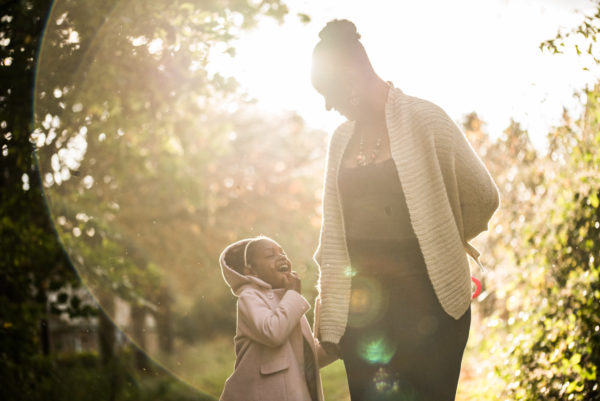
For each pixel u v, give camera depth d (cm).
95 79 827
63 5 775
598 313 515
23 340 849
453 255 323
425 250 319
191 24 853
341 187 348
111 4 789
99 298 1155
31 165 829
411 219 321
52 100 805
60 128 842
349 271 344
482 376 760
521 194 748
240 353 372
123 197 1339
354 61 344
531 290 675
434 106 336
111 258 1140
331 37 347
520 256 718
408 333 324
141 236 1480
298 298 368
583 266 578
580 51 543
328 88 346
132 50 827
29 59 783
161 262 1619
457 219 336
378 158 339
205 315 2028
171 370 1576
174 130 1141
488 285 835
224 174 2009
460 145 333
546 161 664
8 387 816
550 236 633
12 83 791
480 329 870
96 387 1052
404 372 327
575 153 595
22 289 914
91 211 1132
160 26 828
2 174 877
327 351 356
